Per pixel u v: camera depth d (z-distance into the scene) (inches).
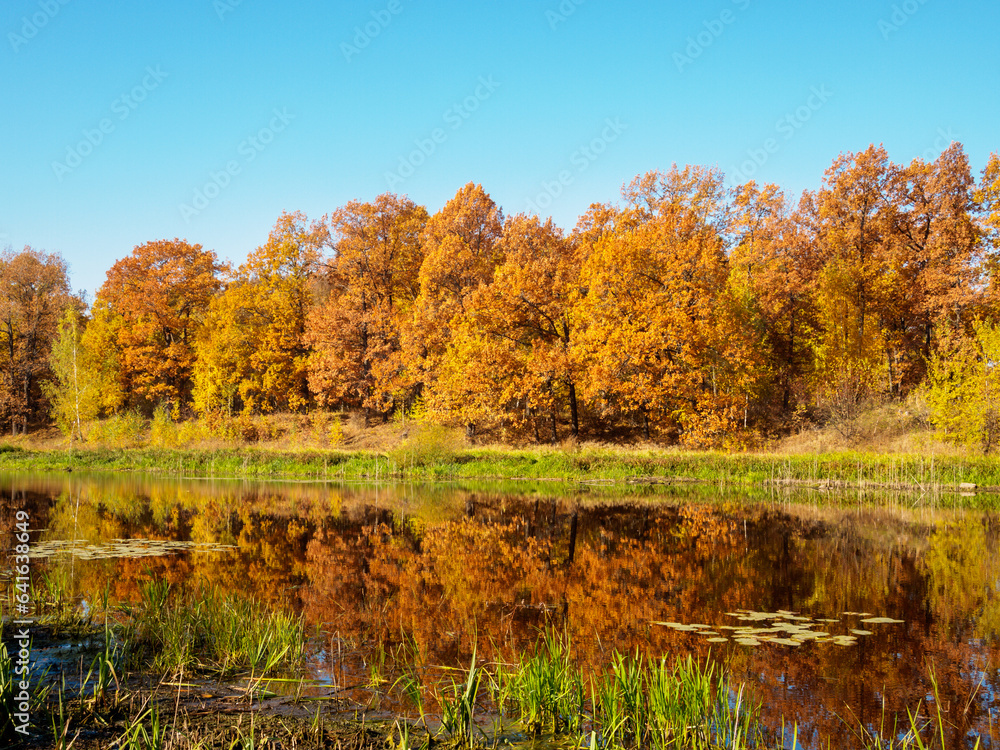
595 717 212.8
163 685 229.0
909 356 1549.0
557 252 1649.9
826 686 241.8
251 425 1633.9
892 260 1467.8
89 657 253.4
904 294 1487.5
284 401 1876.2
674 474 1087.0
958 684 244.5
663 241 1362.0
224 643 267.1
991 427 1076.5
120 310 1975.9
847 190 1519.4
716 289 1347.2
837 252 1505.9
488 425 1632.6
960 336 1311.5
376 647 279.7
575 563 461.4
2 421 1920.5
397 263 1808.6
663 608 348.5
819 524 636.7
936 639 296.4
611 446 1369.3
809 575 426.0
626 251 1349.7
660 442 1425.9
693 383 1341.0
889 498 852.0
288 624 282.8
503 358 1433.3
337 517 680.4
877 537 565.9
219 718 201.9
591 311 1378.0
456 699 202.5
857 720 212.8
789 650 280.2
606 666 259.1
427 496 870.4
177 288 1946.4
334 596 368.8
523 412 1578.5
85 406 1685.5
